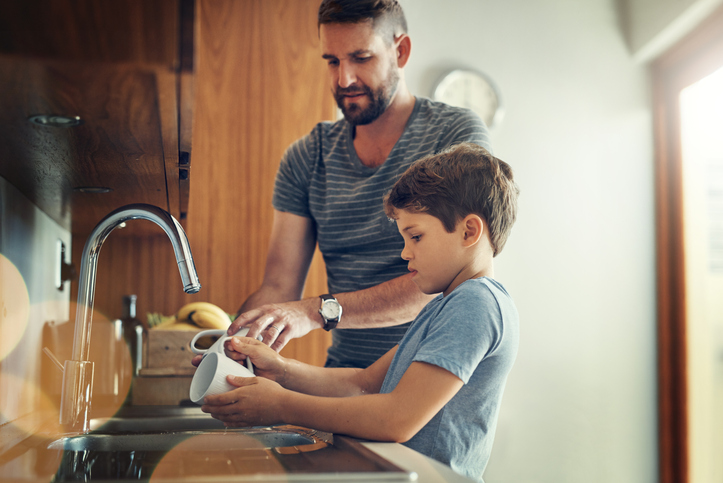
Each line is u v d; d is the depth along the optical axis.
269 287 1.41
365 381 0.99
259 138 1.96
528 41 2.54
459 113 1.25
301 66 2.00
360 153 1.33
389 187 1.26
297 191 1.42
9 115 0.61
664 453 2.47
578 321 2.50
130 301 1.44
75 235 1.52
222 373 0.81
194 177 1.91
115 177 0.90
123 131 0.66
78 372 0.85
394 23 1.23
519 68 2.53
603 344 2.51
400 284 1.16
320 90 2.00
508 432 2.40
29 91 0.54
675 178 2.56
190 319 1.40
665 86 2.59
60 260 1.34
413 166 0.92
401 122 1.30
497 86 2.51
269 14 2.00
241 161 1.94
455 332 0.75
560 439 2.44
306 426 0.74
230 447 0.86
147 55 0.47
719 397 2.53
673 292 2.54
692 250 2.55
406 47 1.29
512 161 2.50
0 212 0.87
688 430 2.45
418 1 2.49
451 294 0.82
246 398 0.76
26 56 0.47
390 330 1.24
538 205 2.51
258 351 0.91
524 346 2.46
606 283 2.53
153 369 1.33
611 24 2.60
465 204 0.86
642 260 2.56
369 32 1.19
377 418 0.71
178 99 0.57
